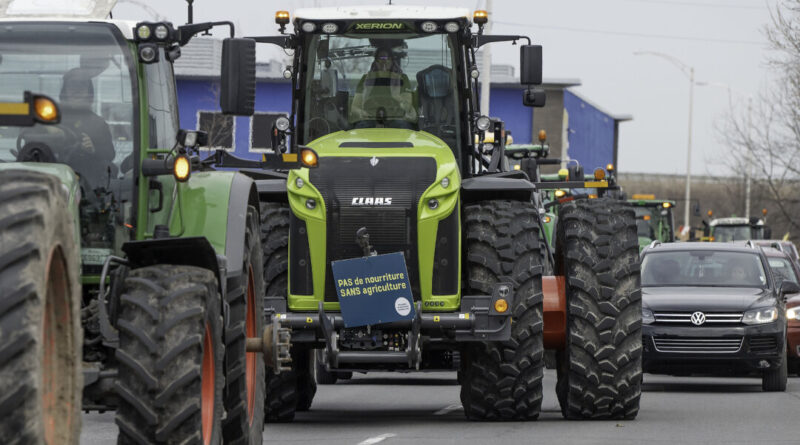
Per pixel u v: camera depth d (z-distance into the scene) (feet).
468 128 92.68
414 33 92.38
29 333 38.86
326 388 132.87
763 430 88.17
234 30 59.47
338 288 84.64
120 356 48.98
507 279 86.89
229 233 60.54
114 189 58.80
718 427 89.71
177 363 49.14
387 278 84.43
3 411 38.40
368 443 78.84
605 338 91.71
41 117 42.75
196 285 50.80
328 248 85.92
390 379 147.33
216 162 64.49
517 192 91.97
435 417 97.66
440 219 85.61
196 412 49.16
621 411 92.73
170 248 53.21
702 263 138.62
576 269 92.48
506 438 81.20
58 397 42.45
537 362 88.63
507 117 455.63
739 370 127.95
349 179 86.28
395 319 84.38
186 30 59.31
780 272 165.48
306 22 91.91
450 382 142.20
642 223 310.86
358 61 92.84
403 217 85.56
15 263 39.32
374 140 89.40
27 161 58.65
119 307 54.03
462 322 85.35
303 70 93.20
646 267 139.03
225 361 56.70
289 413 92.63
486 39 92.73
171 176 61.57
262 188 91.04
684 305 128.57
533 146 215.31
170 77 64.13
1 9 59.98
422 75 92.58
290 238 86.63
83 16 60.29
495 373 88.63
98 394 50.83
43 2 60.34
